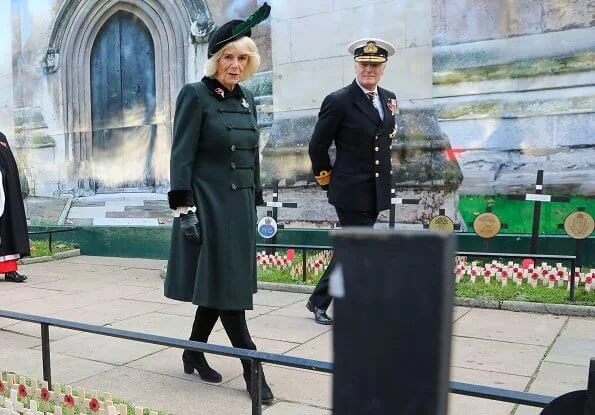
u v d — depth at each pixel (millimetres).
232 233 3109
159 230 8805
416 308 614
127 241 9094
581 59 6031
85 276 7246
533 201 6258
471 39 6512
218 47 3148
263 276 6414
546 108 6195
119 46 9117
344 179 4480
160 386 3295
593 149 6012
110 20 9164
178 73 8539
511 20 6320
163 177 8805
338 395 650
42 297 5879
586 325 4473
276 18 7645
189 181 3059
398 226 6934
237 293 3078
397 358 625
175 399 3096
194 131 3096
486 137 6473
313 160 4645
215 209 3102
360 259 632
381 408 635
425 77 6754
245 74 3260
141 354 3902
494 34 6402
